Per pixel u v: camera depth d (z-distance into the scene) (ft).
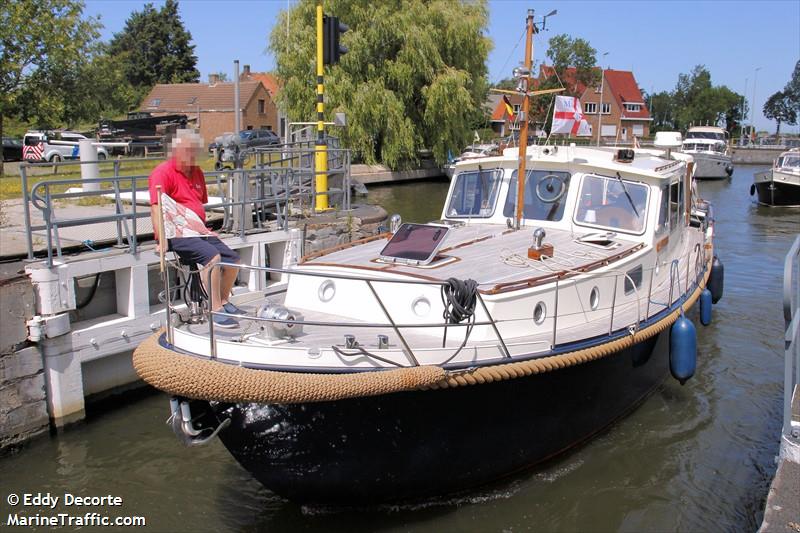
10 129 115.14
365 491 16.61
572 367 18.06
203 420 15.14
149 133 92.68
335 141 50.16
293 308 18.84
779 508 12.23
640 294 22.53
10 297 21.12
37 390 21.90
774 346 30.86
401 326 15.05
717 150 134.31
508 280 17.89
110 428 22.72
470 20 82.99
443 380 15.17
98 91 75.20
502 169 24.61
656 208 23.27
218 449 21.34
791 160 87.76
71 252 25.13
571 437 19.75
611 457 20.43
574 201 23.38
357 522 17.46
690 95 307.17
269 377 14.21
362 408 15.10
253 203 32.45
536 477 19.30
